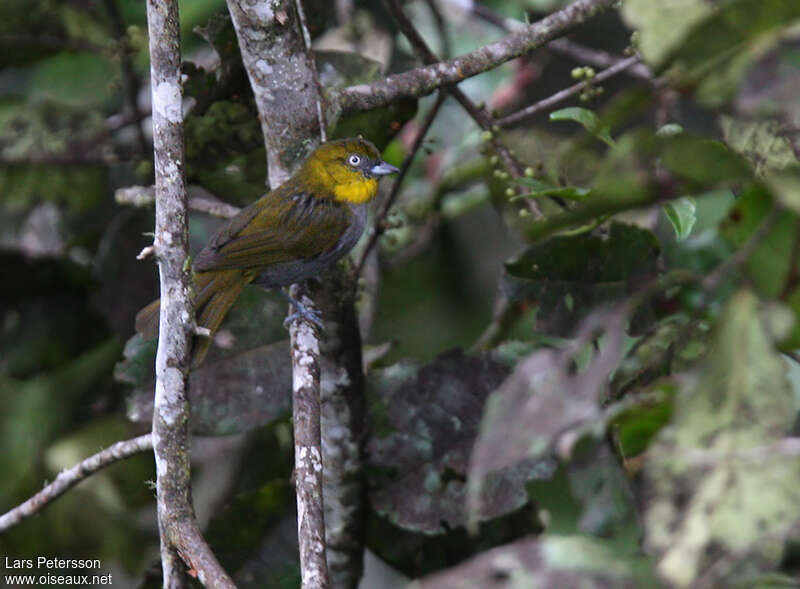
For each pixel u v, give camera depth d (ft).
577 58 31.35
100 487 29.91
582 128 30.53
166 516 18.90
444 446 24.30
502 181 27.12
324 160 27.99
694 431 11.02
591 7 24.07
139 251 31.07
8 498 29.60
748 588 10.85
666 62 10.90
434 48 35.14
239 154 29.01
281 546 25.29
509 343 25.07
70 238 33.94
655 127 26.96
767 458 10.64
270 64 23.70
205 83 26.78
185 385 19.39
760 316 11.26
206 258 26.20
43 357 30.35
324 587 18.60
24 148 32.37
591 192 20.30
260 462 29.17
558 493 22.11
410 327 32.60
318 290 26.45
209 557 18.12
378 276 31.45
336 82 28.22
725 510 10.56
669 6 10.89
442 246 33.37
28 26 31.42
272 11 23.02
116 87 31.19
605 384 19.26
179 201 19.24
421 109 36.35
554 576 11.14
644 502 15.40
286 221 26.53
